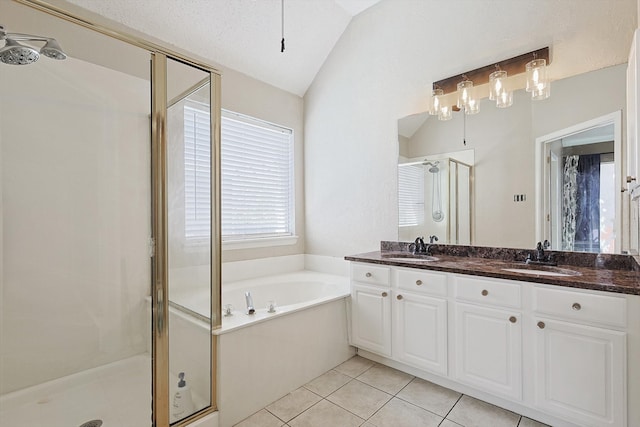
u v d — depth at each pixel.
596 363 1.45
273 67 3.11
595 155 1.87
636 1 1.78
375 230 2.96
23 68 1.79
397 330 2.20
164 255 1.82
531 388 1.65
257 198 3.16
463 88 2.33
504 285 1.73
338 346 2.42
